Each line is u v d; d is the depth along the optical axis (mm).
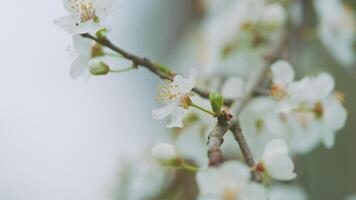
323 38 531
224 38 527
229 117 318
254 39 520
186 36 647
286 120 435
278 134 433
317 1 533
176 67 604
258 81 441
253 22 521
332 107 422
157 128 578
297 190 477
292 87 395
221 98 318
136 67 347
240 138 319
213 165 290
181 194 481
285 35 521
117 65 443
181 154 446
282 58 490
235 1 565
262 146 438
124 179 507
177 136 483
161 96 342
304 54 545
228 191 284
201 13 641
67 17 337
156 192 493
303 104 420
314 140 433
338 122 423
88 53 359
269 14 515
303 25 536
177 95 332
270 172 311
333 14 533
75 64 360
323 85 420
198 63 572
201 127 437
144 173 497
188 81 332
